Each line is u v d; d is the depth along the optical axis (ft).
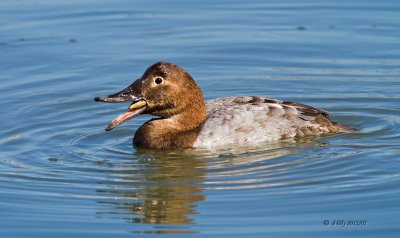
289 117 47.52
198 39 67.51
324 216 36.60
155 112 47.42
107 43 66.59
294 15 72.79
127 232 35.55
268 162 43.62
